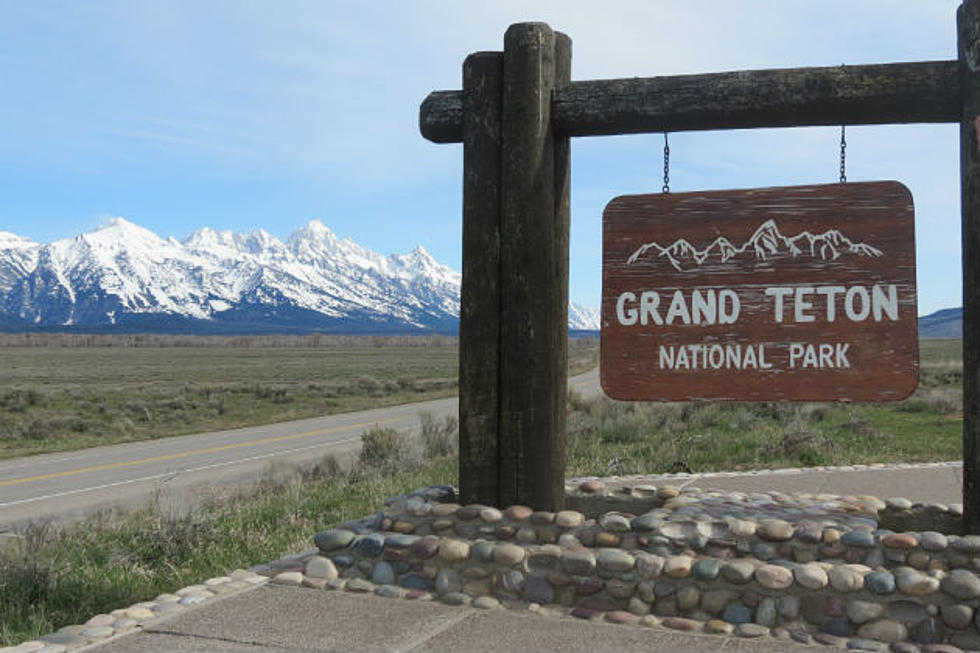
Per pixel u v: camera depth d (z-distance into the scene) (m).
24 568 6.99
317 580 5.67
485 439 5.91
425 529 5.75
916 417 20.38
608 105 5.77
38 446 24.22
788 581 4.73
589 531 5.34
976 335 5.02
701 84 5.61
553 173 5.92
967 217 5.05
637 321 5.89
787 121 5.61
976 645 4.41
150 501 12.61
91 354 134.75
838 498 6.33
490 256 5.90
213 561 7.90
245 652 4.43
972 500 5.05
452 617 4.99
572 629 4.77
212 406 36.62
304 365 94.19
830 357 5.54
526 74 5.79
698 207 5.81
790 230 5.64
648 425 19.16
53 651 4.46
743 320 5.71
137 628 4.84
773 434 16.56
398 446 16.80
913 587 4.54
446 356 131.25
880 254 5.47
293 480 13.95
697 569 4.90
